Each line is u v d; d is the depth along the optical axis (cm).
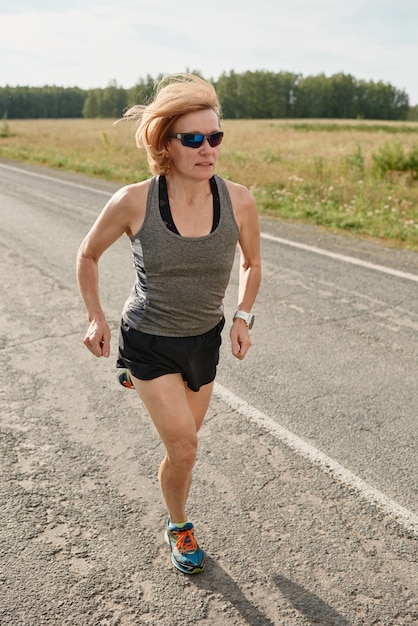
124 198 228
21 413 394
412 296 604
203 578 261
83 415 392
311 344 496
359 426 376
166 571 265
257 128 5428
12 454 350
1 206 1098
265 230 891
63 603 248
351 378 438
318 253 762
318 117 15762
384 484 321
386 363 462
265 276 672
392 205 1097
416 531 286
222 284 241
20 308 584
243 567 267
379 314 559
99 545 280
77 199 1170
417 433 369
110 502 309
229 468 335
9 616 241
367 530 287
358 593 252
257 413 391
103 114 15625
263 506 305
